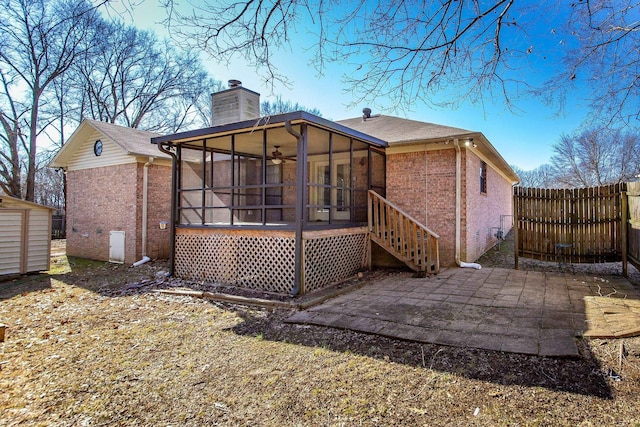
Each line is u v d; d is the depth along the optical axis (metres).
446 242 8.80
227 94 9.88
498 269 8.30
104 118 21.98
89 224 12.12
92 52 15.66
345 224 7.77
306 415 2.66
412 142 8.69
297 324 4.76
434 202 8.94
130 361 3.73
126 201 10.88
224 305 5.91
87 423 2.66
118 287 7.48
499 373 3.09
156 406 2.87
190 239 8.02
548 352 3.40
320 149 9.74
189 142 8.45
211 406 2.84
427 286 6.71
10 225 8.59
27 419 2.73
